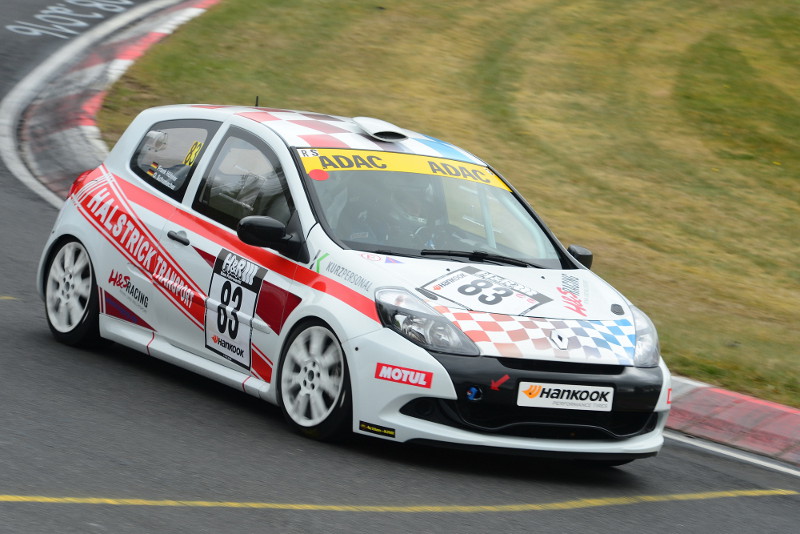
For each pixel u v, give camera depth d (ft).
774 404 100.42
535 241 85.15
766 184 214.90
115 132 180.34
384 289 72.23
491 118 225.35
